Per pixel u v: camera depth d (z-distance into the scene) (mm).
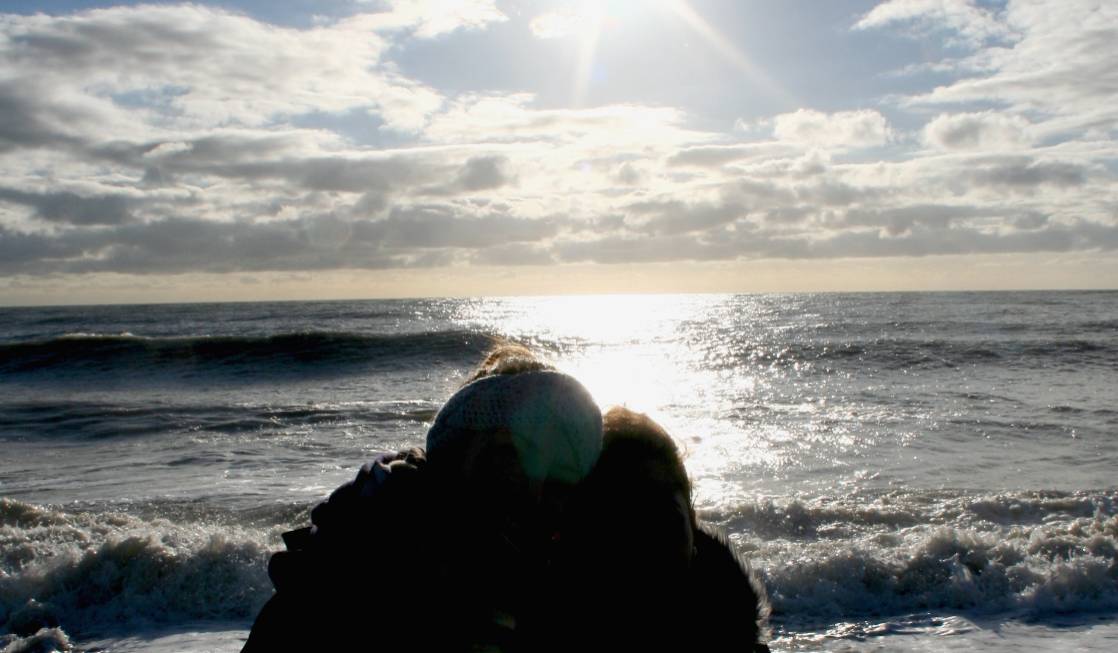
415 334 28281
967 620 5410
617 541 1491
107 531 7047
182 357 26328
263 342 27578
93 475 10773
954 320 39781
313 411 15922
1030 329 33031
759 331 37781
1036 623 5340
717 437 12953
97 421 15336
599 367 26094
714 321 49906
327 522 1581
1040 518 7633
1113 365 22266
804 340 30766
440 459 1521
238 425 14742
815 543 6605
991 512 7762
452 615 1441
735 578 1615
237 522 7949
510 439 1465
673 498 1554
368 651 1463
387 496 1521
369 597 1469
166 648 5121
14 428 14852
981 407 15617
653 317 58062
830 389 19109
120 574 6059
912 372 22016
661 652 1477
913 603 5719
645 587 1471
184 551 6238
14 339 40062
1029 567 5941
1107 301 61031
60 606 5844
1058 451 11484
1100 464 10586
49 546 6551
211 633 5406
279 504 8445
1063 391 17812
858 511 7711
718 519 7535
